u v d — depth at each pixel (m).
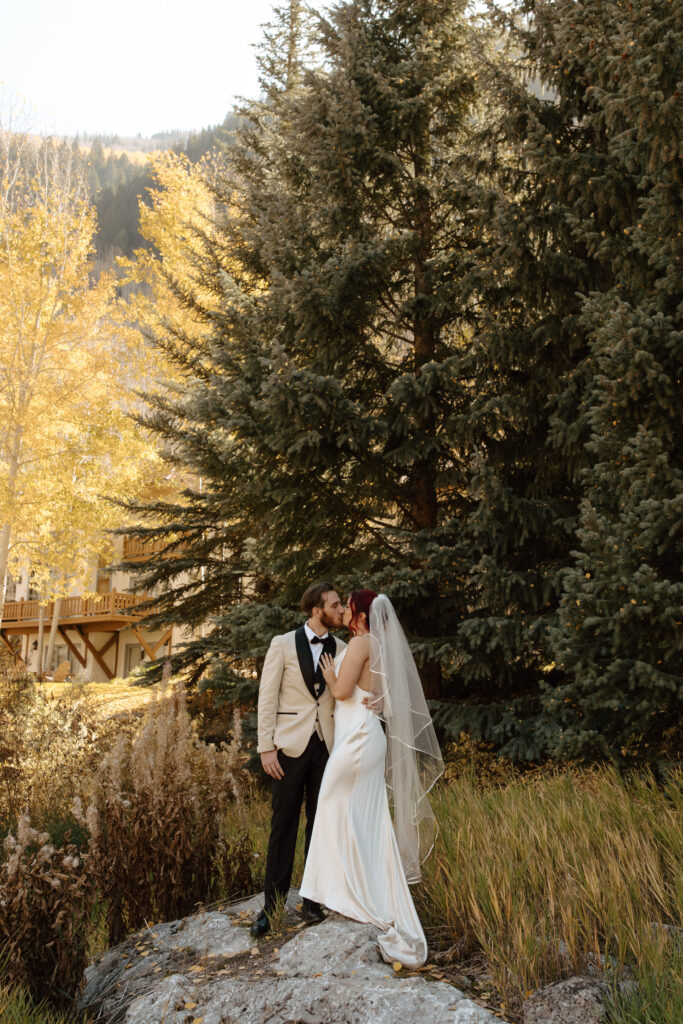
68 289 17.62
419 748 4.07
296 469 8.08
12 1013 3.16
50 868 3.59
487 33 8.63
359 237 8.49
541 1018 2.85
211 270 12.91
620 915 3.42
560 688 5.77
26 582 32.03
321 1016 2.93
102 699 16.47
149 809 4.39
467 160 8.12
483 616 7.40
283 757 4.06
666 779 5.25
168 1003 3.26
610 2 5.54
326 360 8.33
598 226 6.91
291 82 14.11
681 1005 2.73
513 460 7.98
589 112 7.25
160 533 12.14
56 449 17.47
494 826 4.70
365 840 3.73
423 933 3.57
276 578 9.21
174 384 12.11
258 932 3.84
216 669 8.66
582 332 7.20
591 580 5.41
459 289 8.14
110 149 161.62
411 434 8.32
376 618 4.04
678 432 5.75
